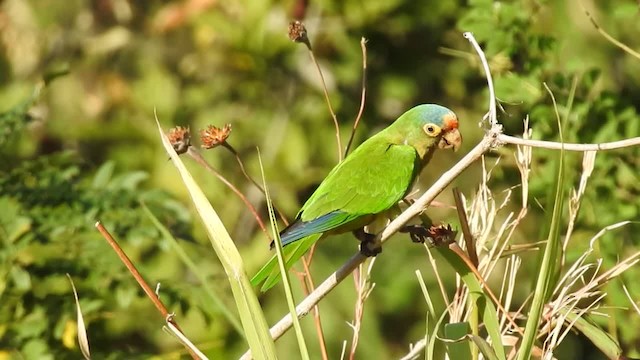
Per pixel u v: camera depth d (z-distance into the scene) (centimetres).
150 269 1416
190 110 1600
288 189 1555
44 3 1659
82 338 670
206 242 1473
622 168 1069
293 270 795
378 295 1540
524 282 1372
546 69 1111
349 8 1541
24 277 1012
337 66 1570
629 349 1001
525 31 1125
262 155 1563
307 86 1576
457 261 709
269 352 632
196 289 1055
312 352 1497
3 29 1656
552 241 636
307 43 810
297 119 1570
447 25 1577
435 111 879
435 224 731
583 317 757
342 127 1570
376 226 878
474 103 1570
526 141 636
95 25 1666
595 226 1052
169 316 684
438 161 1525
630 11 1097
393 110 1589
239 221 1545
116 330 1302
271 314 1498
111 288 1048
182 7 1595
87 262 1054
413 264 1560
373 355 1502
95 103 1622
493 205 754
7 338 1016
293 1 1551
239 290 632
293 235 785
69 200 1066
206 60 1595
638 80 1326
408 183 839
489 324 691
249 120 1577
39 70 1653
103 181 1113
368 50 1581
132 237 1048
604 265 1017
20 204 1056
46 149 1612
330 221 812
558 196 632
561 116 1081
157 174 1559
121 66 1642
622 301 1004
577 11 1292
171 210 1092
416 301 1542
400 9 1559
